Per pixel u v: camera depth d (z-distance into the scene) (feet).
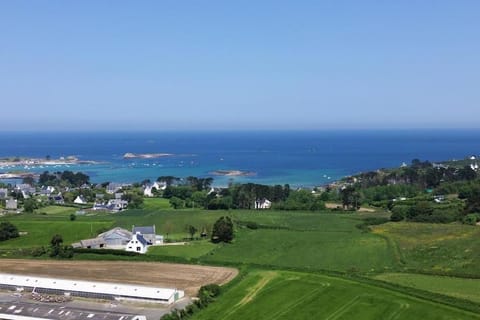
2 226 589.73
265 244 546.67
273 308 341.62
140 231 578.25
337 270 440.45
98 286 380.37
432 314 324.60
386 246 522.47
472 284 392.47
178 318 324.39
